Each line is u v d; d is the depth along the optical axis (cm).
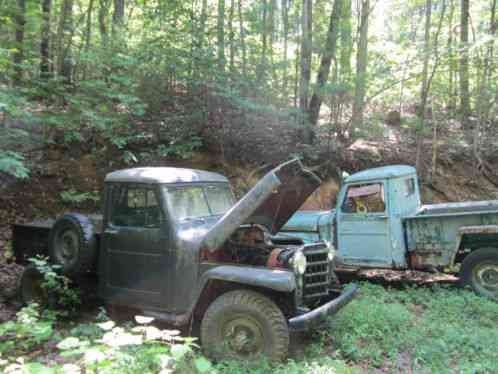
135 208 468
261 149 1045
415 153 1193
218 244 409
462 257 645
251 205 402
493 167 1232
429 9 1379
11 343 409
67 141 953
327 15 1276
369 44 1177
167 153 983
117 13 1164
